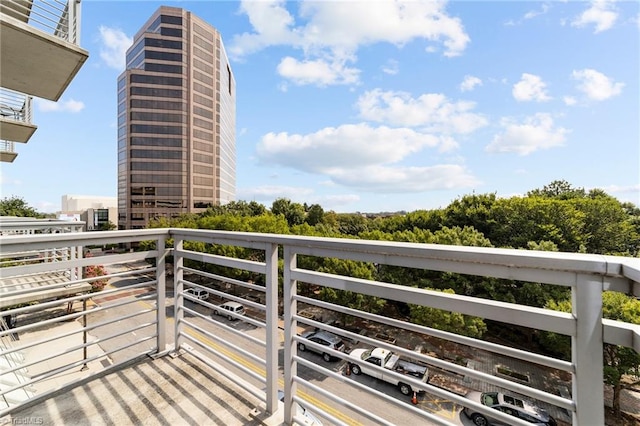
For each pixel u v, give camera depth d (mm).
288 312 1362
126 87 30297
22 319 6250
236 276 13625
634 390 5633
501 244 13344
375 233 14016
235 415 1449
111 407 1508
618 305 4906
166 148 31062
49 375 1557
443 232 12938
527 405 5828
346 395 6988
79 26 3600
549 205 12883
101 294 1752
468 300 857
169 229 2074
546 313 734
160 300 2059
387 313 12000
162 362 1939
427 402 6637
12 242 1274
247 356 1586
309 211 30703
